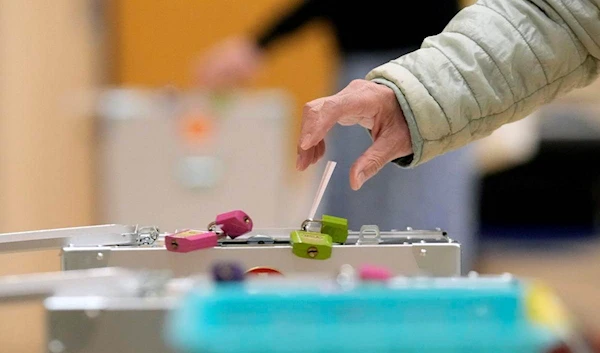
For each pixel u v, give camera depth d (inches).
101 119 173.5
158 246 88.9
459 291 75.5
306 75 244.7
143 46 235.8
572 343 76.7
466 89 94.9
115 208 165.9
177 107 165.0
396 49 133.8
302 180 183.0
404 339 74.9
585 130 240.1
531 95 96.2
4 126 140.1
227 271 78.1
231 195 166.4
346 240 90.4
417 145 94.8
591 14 95.0
